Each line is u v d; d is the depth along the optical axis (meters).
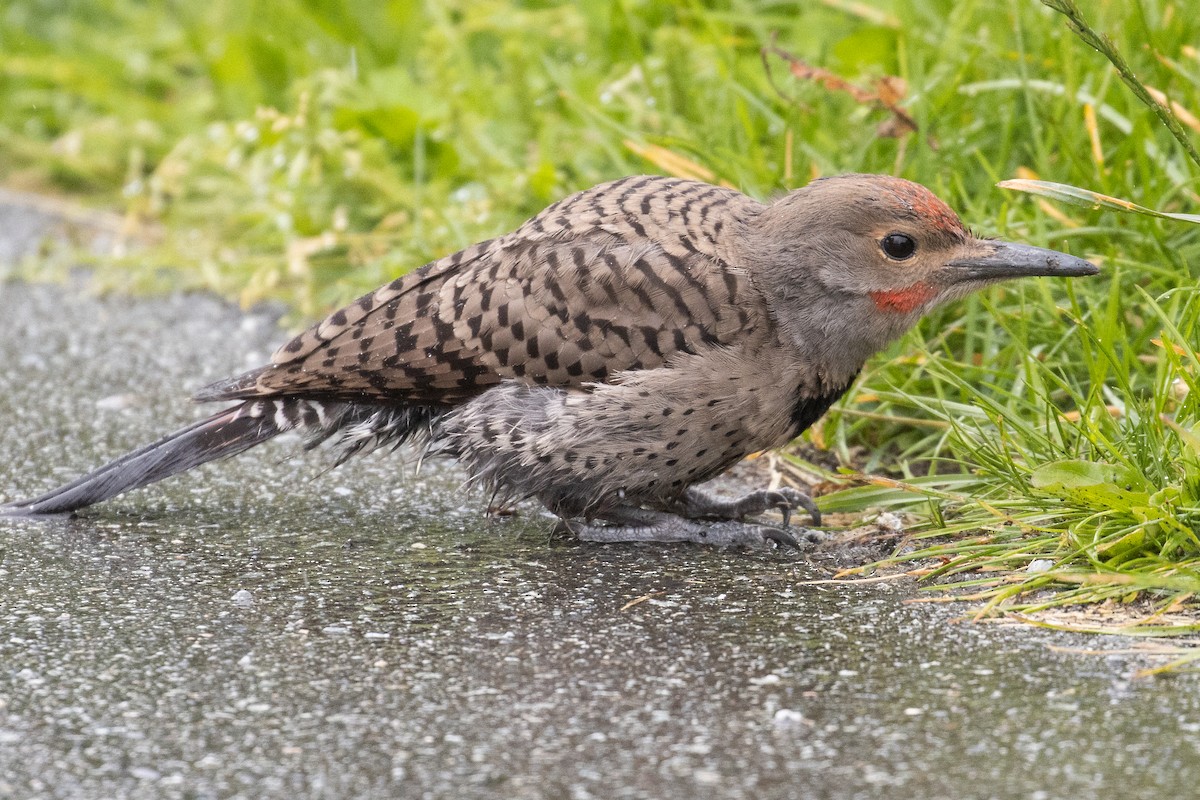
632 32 12.53
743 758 5.81
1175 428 7.32
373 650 6.91
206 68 16.31
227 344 12.43
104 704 6.34
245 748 5.95
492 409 8.23
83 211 15.69
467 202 12.32
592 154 12.23
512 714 6.22
